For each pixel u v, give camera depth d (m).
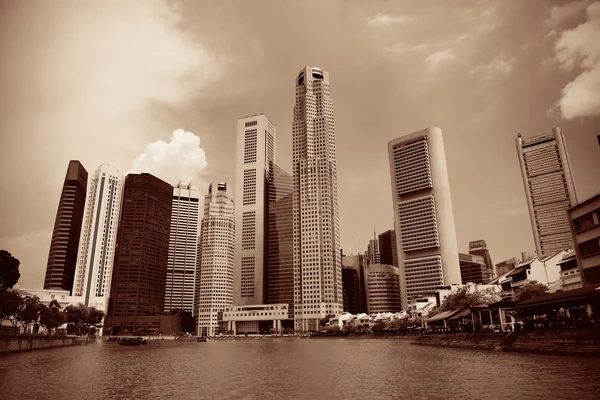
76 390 41.56
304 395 37.59
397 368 55.94
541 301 67.94
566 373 40.91
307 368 61.38
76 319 186.25
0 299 99.62
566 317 73.56
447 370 50.50
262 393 39.12
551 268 120.38
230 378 50.75
